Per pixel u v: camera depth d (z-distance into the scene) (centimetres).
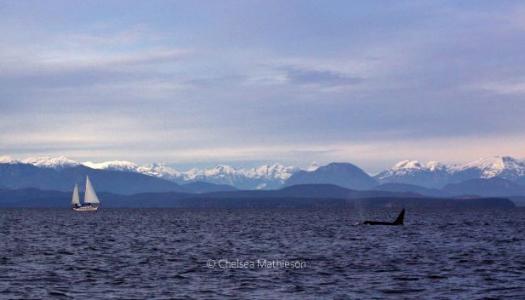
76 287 6406
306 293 6106
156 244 11369
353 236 13175
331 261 8475
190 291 6188
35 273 7300
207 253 9612
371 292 6178
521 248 10412
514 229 16700
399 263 8269
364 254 9356
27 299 5794
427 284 6625
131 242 11881
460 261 8500
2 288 6316
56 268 7744
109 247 10681
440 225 18788
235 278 6950
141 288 6347
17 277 6994
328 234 13938
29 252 9675
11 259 8669
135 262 8394
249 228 17438
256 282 6688
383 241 11781
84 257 9006
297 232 15000
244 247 10694
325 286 6481
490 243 11494
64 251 9869
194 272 7406
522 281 6825
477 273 7388
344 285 6538
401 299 5862
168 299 5806
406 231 15038
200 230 16425
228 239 12738
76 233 14962
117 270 7588
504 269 7731
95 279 6888
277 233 14725
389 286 6494
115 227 18238
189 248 10500
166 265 8056
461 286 6512
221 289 6294
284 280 6825
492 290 6300
